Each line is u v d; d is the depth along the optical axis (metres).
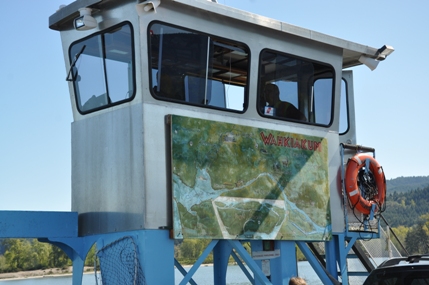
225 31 9.63
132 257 8.37
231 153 9.48
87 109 9.52
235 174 9.46
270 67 10.32
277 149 10.20
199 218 8.85
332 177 11.23
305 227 10.42
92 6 9.12
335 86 11.40
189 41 9.18
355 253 13.05
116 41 9.00
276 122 10.30
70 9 9.42
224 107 9.58
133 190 8.55
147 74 8.66
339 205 11.27
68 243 9.31
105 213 8.99
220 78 9.66
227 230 9.18
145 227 8.32
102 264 8.91
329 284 10.63
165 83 8.86
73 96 9.76
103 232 9.01
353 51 11.70
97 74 9.32
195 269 8.84
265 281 9.40
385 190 11.97
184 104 9.05
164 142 8.73
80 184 9.54
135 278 8.22
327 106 11.28
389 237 13.50
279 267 10.14
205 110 9.31
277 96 10.36
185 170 8.80
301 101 10.80
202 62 9.34
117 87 8.98
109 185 8.97
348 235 11.27
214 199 9.09
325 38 11.11
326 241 11.12
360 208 11.44
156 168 8.57
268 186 9.93
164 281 8.39
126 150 8.73
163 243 8.48
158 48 8.80
